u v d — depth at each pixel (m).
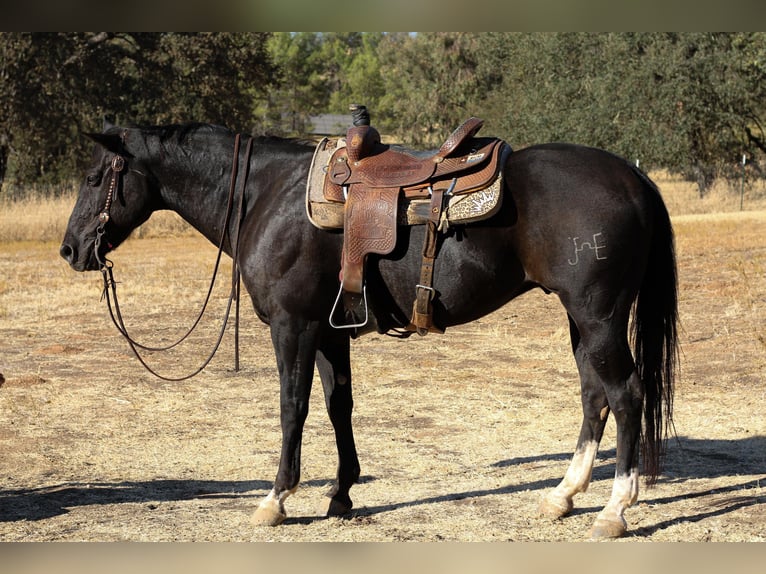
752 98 33.88
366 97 82.25
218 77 35.72
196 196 5.64
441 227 4.85
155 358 10.15
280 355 5.21
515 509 5.46
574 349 5.35
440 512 5.43
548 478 6.06
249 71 36.75
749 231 21.31
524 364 9.66
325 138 5.49
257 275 5.21
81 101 33.56
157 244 24.02
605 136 34.09
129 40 34.12
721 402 7.85
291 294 5.13
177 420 7.69
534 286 5.05
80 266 5.71
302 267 5.11
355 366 9.68
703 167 34.25
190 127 5.66
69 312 13.18
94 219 5.65
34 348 10.72
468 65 49.56
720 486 5.76
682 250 18.25
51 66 32.06
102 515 5.43
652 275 5.00
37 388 8.70
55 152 35.50
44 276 16.95
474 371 9.41
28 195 28.67
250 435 7.27
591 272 4.70
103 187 5.63
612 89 33.81
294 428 5.20
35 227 25.09
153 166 5.63
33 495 5.83
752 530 4.93
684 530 4.96
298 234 5.12
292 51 73.50
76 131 34.94
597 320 4.75
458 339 11.11
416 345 10.80
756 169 35.69
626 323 4.81
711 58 32.31
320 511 5.53
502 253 4.86
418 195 4.92
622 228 4.71
